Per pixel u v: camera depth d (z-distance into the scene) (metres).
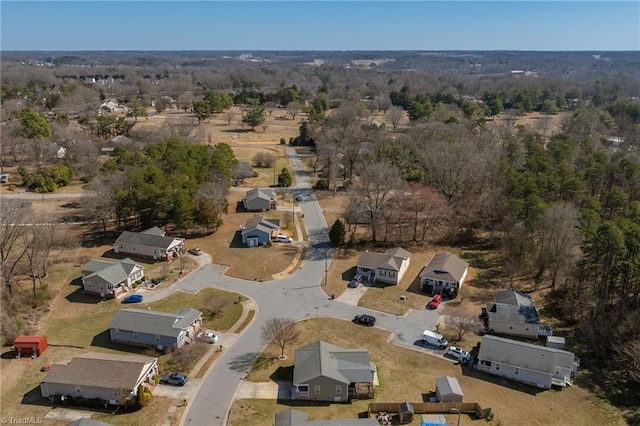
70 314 59.16
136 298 61.78
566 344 54.16
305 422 38.44
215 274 69.56
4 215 67.19
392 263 67.56
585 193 82.31
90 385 43.72
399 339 54.75
